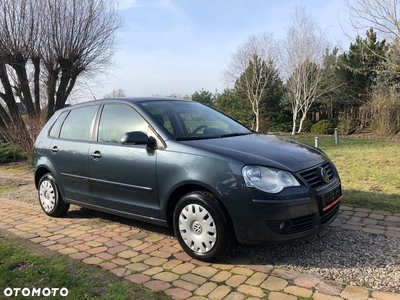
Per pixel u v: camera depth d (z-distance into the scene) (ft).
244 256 11.91
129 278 10.62
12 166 38.58
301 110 86.43
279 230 10.52
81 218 17.13
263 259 11.61
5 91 44.34
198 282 10.25
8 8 39.86
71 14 42.60
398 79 67.77
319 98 85.40
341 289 9.52
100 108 15.55
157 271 11.05
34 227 15.99
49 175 17.37
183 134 13.10
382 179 22.06
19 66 42.88
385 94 65.21
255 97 84.02
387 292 9.28
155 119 13.29
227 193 10.76
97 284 10.28
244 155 11.21
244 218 10.57
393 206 16.60
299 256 11.69
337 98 86.22
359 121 74.18
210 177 11.10
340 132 70.54
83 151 15.19
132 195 13.46
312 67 78.28
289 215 10.47
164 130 12.85
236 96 93.20
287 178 10.72
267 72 87.04
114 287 10.05
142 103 14.35
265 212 10.36
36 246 13.46
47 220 17.08
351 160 30.12
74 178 15.72
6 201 21.49
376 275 10.21
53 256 12.42
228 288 9.84
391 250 11.84
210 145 11.98
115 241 13.78
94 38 45.03
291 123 86.89
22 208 19.61
